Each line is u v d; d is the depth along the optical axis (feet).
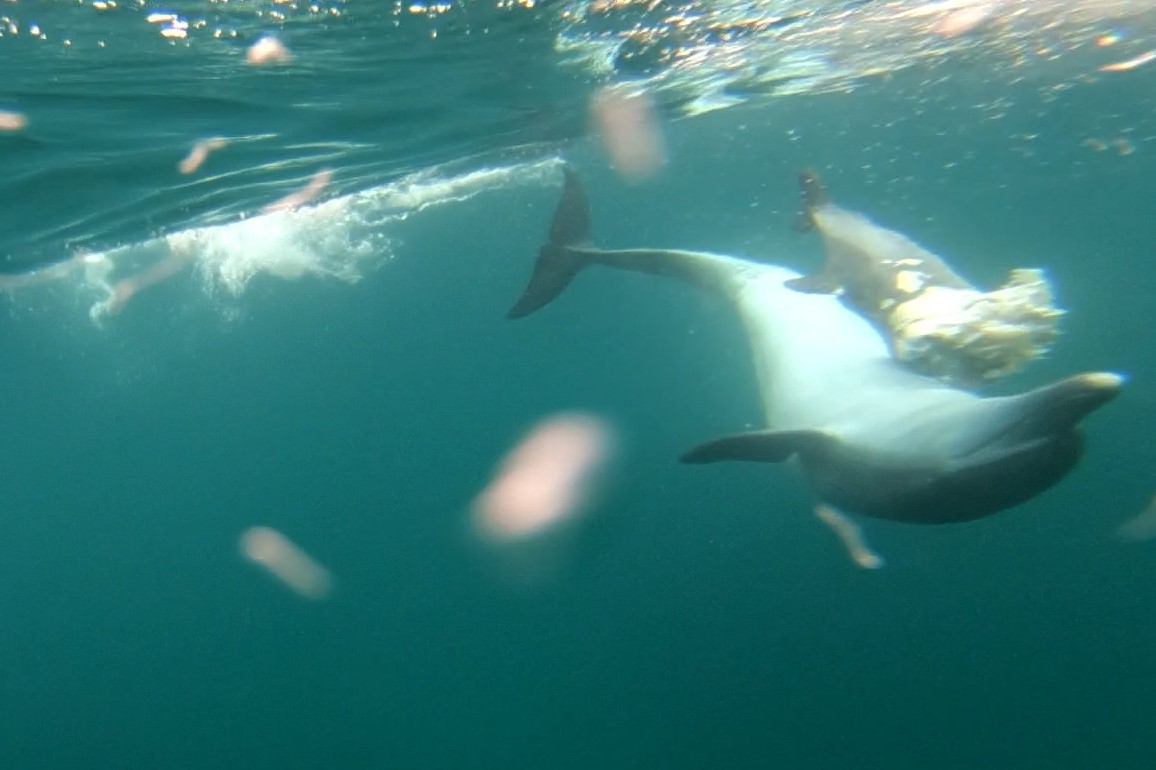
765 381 28.68
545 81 39.78
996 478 16.53
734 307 32.50
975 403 18.37
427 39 30.83
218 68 30.14
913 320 25.54
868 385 23.82
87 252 52.34
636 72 41.73
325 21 27.63
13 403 100.63
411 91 36.83
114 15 24.99
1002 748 36.68
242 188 45.75
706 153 61.26
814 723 40.83
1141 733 35.45
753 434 21.45
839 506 21.45
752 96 53.16
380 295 79.66
